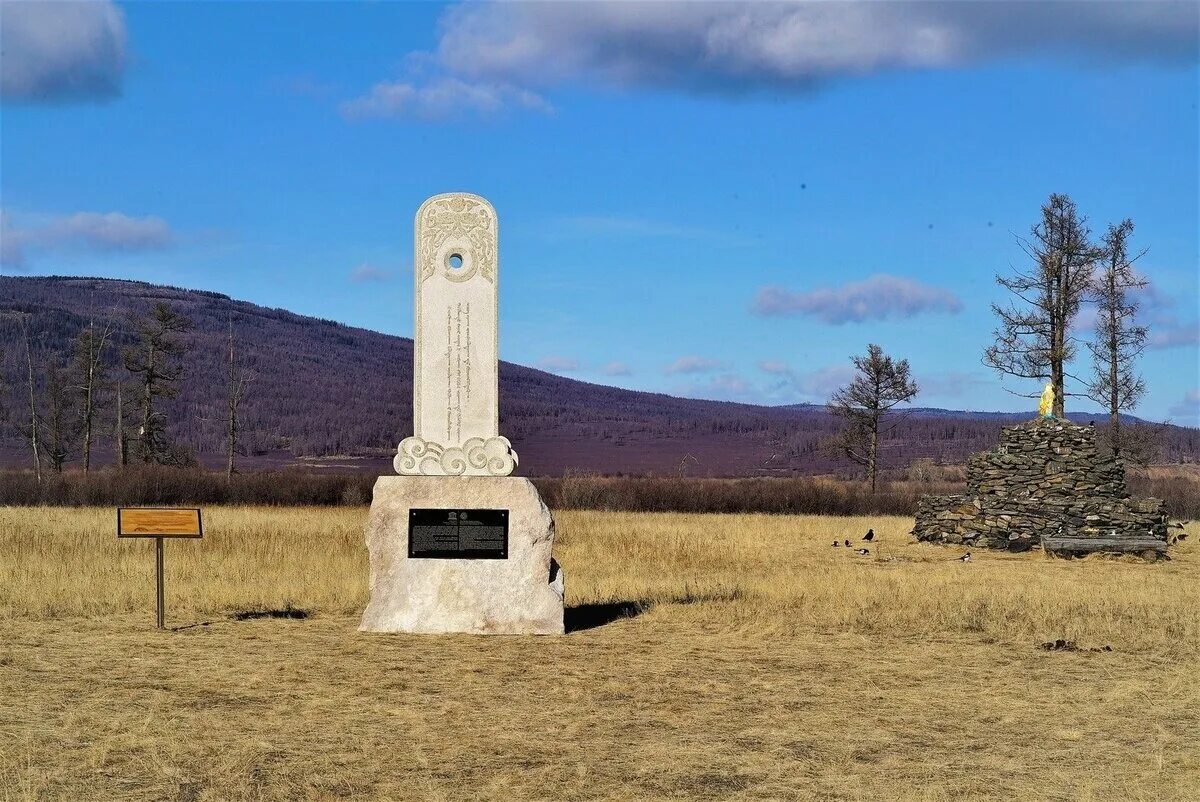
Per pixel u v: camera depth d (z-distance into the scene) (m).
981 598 19.47
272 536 29.64
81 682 13.02
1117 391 52.00
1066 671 14.00
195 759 10.09
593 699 12.34
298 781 9.48
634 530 36.69
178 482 56.62
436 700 12.24
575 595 20.22
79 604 18.20
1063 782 9.64
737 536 35.34
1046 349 50.53
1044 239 50.91
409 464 16.38
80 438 86.75
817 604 18.88
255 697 12.34
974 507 32.59
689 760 10.16
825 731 11.17
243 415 152.50
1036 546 31.30
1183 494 54.81
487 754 10.30
